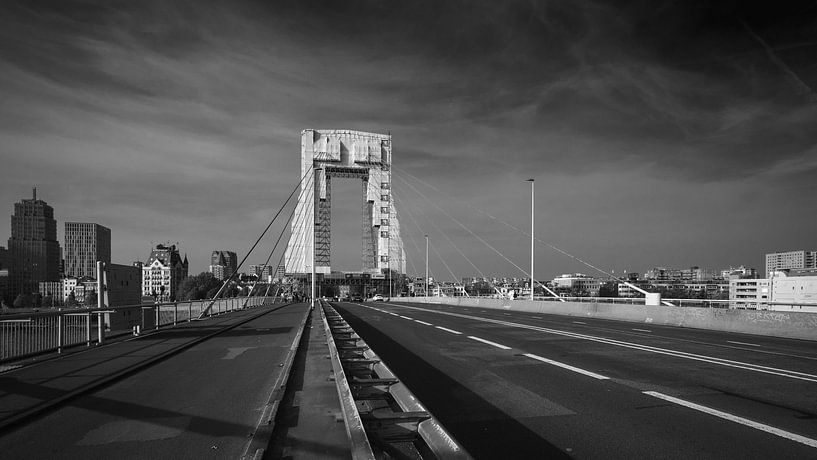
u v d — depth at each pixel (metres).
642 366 11.70
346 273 126.38
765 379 10.12
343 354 11.87
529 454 5.79
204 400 8.16
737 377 10.34
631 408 7.82
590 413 7.53
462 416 7.38
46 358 12.71
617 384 9.63
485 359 12.81
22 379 9.89
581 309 34.25
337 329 17.25
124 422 6.94
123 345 15.45
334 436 6.11
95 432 6.50
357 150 127.19
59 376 10.19
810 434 6.49
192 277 149.50
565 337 18.20
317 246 126.00
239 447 5.90
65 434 6.44
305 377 9.80
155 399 8.26
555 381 9.93
